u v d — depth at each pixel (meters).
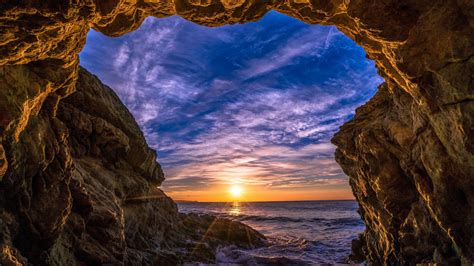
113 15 6.16
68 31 6.48
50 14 5.25
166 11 7.09
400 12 5.88
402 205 10.69
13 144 7.29
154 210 18.16
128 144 15.77
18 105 7.09
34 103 7.88
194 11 6.89
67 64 7.96
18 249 7.91
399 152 10.33
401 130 9.89
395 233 11.20
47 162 8.66
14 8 4.98
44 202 8.49
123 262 11.57
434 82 6.63
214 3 6.68
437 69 6.33
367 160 11.55
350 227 45.12
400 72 6.93
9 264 6.68
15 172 7.63
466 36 5.70
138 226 15.77
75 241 9.94
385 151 10.84
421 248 9.73
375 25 6.07
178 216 21.11
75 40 7.21
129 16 6.91
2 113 6.78
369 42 7.58
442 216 7.92
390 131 10.45
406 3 5.78
